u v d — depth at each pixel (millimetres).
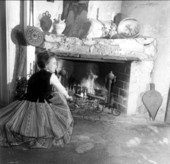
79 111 2928
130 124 2551
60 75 3145
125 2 3025
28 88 1984
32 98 1911
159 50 2428
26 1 2789
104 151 1934
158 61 2455
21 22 2893
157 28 2434
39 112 1854
